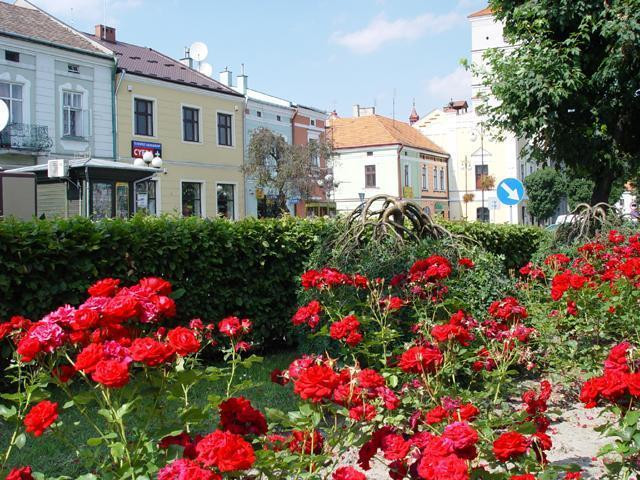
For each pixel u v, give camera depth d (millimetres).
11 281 5484
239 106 31266
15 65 22062
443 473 1859
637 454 2576
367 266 5891
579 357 5527
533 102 10703
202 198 29406
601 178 11703
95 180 15219
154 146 26984
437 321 4746
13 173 11977
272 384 5961
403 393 3396
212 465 1951
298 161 29031
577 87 10227
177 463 1936
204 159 29391
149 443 2445
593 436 4422
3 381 5422
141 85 26484
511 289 6102
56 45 23094
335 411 2598
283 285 7871
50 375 2754
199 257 6883
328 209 34062
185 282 6816
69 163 15133
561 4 10055
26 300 5574
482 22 47969
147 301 2674
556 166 11906
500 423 3100
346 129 48688
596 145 10938
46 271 5703
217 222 7133
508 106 10859
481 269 6051
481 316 5484
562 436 4441
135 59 28406
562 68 10016
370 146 46344
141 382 2533
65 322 2602
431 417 2705
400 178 45938
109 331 2543
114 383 2219
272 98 35969
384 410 3018
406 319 5047
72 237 5891
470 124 52031
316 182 30156
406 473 2408
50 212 15477
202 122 29328
